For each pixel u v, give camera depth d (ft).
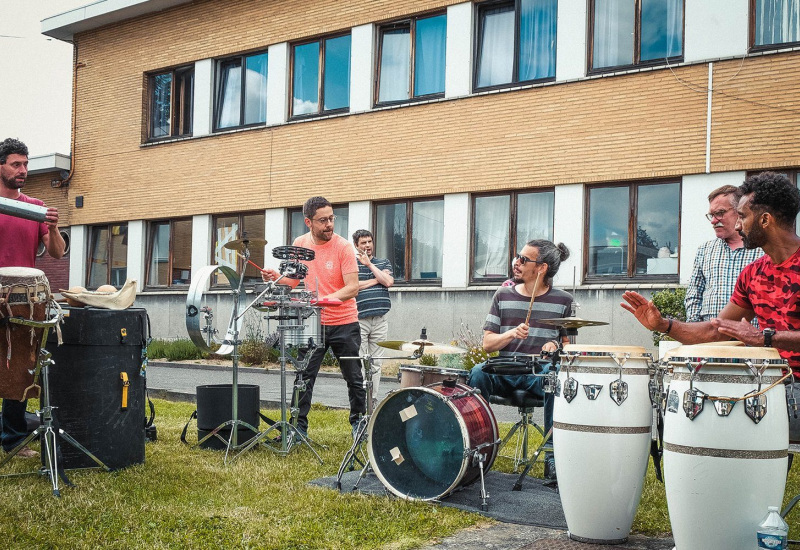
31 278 13.66
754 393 9.64
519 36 41.70
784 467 9.88
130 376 16.11
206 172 53.47
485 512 13.09
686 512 9.94
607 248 38.88
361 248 24.98
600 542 11.63
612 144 38.27
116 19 57.67
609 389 11.46
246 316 49.42
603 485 11.41
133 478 15.01
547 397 16.07
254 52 52.29
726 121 35.40
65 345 15.30
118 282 58.44
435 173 43.73
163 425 21.93
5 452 16.96
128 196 57.31
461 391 14.16
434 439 13.87
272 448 17.95
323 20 48.39
